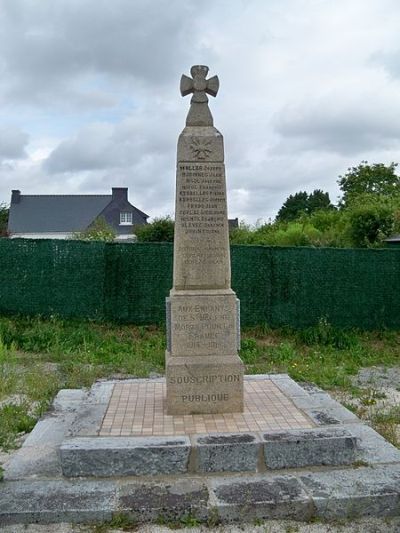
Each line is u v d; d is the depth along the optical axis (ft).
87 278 40.04
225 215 19.15
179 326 18.74
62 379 27.68
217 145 19.11
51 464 16.07
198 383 18.45
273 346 37.52
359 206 71.00
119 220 166.50
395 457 16.49
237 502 13.82
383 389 26.99
